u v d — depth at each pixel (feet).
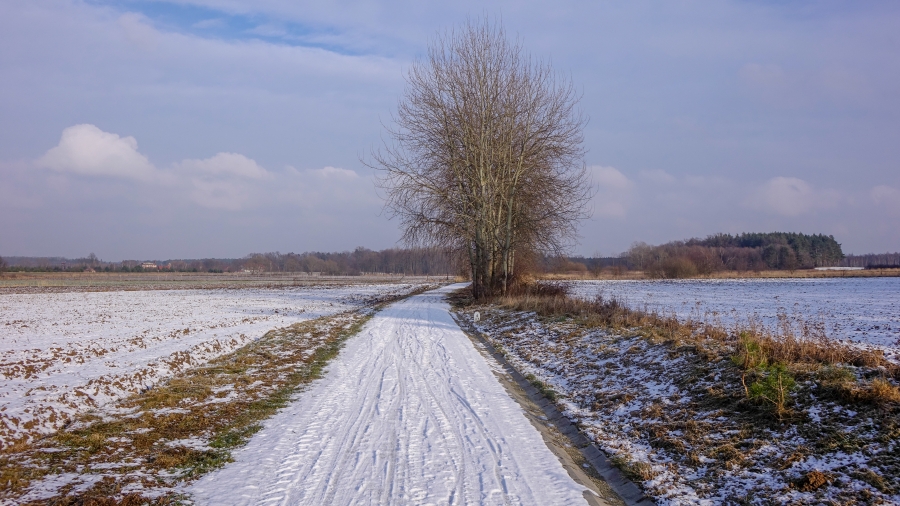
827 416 23.91
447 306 122.42
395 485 21.36
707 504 20.33
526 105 108.17
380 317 94.89
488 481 22.09
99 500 18.84
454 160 107.96
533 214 110.52
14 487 19.88
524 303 87.35
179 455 24.21
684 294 138.92
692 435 26.35
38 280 295.07
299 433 28.35
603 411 33.37
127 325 76.33
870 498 18.08
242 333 65.36
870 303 100.12
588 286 195.11
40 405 29.30
